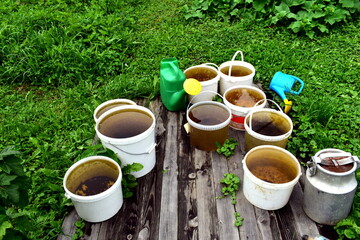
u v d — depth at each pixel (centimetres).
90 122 321
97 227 213
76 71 378
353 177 193
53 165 271
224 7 491
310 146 270
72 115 331
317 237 195
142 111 253
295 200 224
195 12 501
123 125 242
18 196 166
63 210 227
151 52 422
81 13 518
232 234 204
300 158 262
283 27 455
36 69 381
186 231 208
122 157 233
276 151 222
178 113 306
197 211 219
